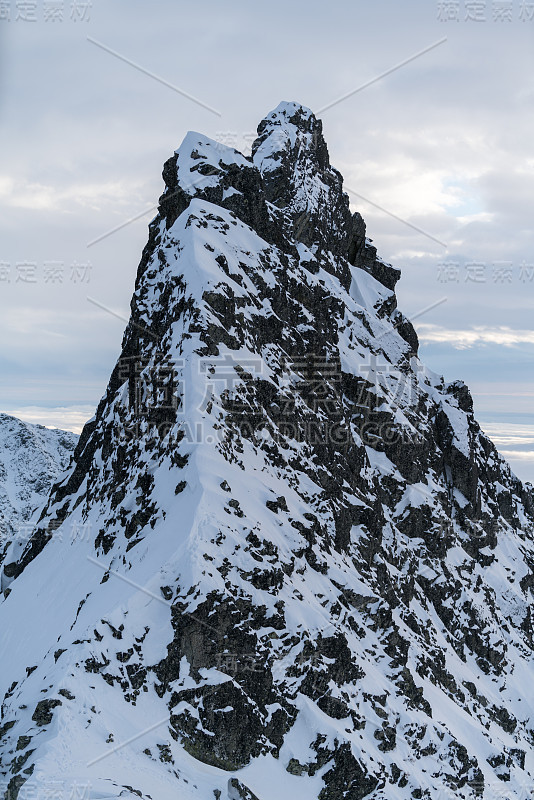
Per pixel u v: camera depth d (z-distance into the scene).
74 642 118.00
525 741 171.50
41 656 133.12
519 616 198.62
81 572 150.75
